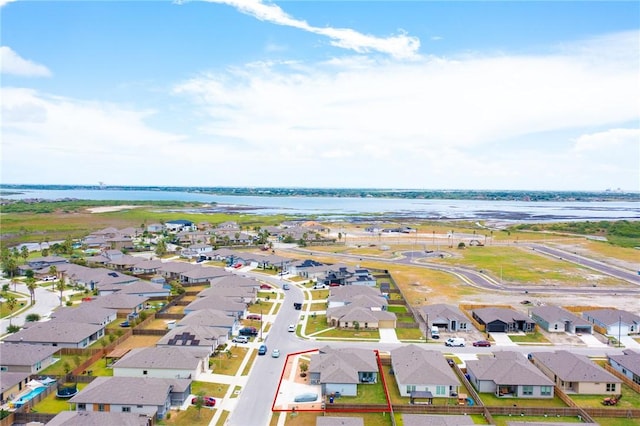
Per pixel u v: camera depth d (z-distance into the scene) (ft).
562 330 337.72
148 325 340.80
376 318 339.77
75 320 325.42
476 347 300.61
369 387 237.66
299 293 444.55
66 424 177.99
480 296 441.68
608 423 201.46
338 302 387.96
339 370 233.14
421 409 210.79
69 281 485.56
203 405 213.46
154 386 211.61
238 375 250.57
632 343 313.73
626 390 240.12
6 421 192.54
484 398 227.81
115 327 339.98
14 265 518.37
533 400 226.58
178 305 398.62
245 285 442.91
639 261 645.92
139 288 421.59
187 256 650.43
